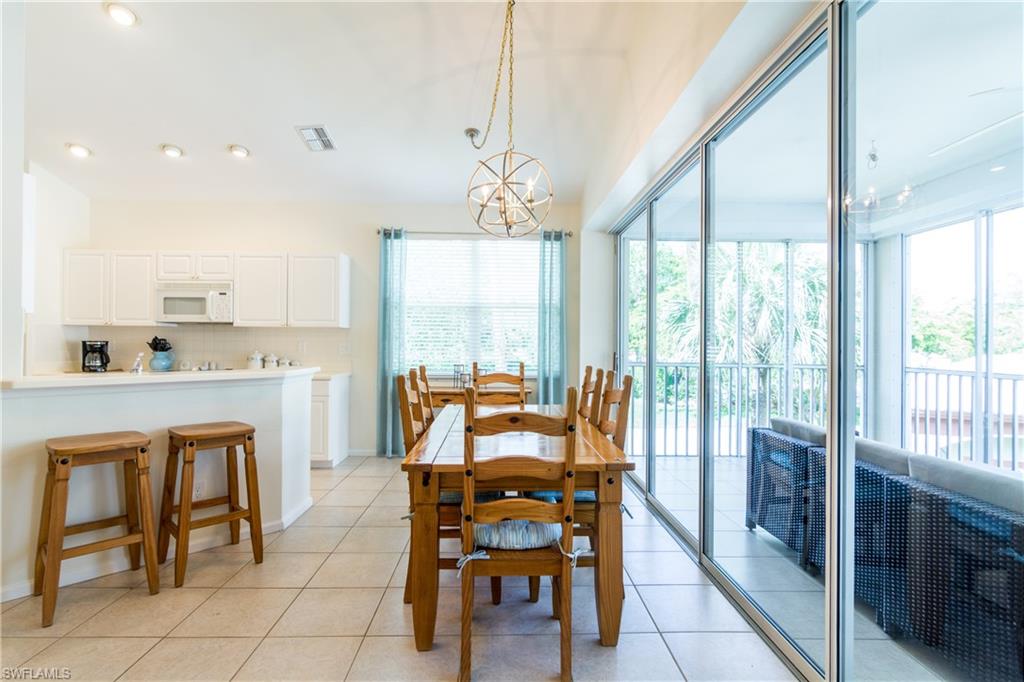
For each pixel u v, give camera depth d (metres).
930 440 1.52
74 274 4.09
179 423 2.43
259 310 4.25
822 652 1.63
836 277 1.49
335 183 4.27
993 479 1.32
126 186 4.25
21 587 1.98
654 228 3.38
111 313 4.12
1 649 1.66
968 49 1.41
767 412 2.17
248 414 2.67
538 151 3.79
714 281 2.42
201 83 3.03
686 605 1.99
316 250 4.61
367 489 3.54
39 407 2.03
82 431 2.14
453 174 4.13
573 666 1.61
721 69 1.86
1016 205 1.33
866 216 1.50
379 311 4.56
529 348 4.70
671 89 2.17
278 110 3.30
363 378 4.62
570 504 1.57
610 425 2.25
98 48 2.74
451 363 4.66
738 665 1.62
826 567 1.51
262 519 2.71
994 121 1.37
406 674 1.56
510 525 1.73
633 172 2.94
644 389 3.53
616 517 1.73
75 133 3.51
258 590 2.08
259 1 2.47
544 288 4.56
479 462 1.57
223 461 2.59
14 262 2.02
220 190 4.36
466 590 1.55
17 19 2.01
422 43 2.73
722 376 2.43
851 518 1.49
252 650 1.67
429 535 1.68
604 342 4.53
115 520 2.17
